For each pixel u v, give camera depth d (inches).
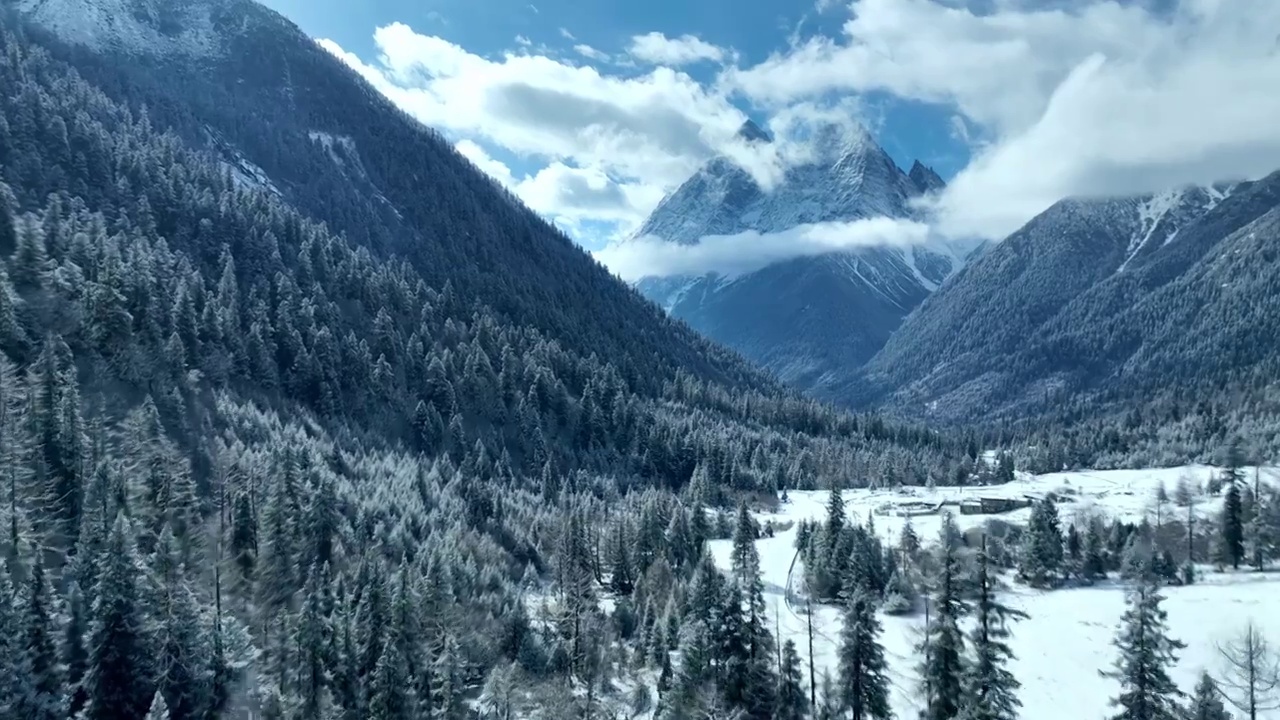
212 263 6761.8
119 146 7278.5
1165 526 4798.2
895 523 5477.4
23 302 4097.0
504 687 2805.1
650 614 3580.2
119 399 4084.6
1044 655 2972.4
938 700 2042.3
